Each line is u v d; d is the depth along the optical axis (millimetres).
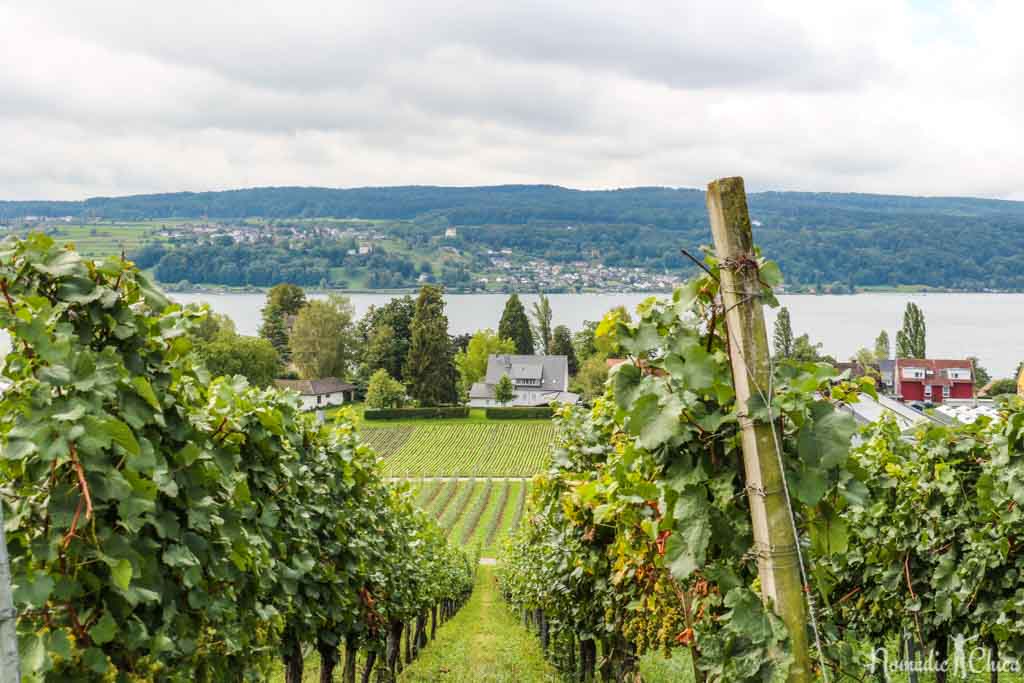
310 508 8531
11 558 3809
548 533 12266
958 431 8383
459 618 29453
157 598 4172
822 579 4164
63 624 3834
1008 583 7617
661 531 4848
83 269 4320
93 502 3945
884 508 8828
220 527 5289
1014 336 172250
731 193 3852
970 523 8172
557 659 15273
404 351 101500
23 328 3814
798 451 3854
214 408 5773
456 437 78688
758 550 3910
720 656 3926
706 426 4004
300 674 8789
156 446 4668
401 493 15047
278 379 96625
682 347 4102
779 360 3904
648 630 6891
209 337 72500
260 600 6777
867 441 9578
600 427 8875
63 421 3752
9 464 3928
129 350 4539
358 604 10414
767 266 3859
